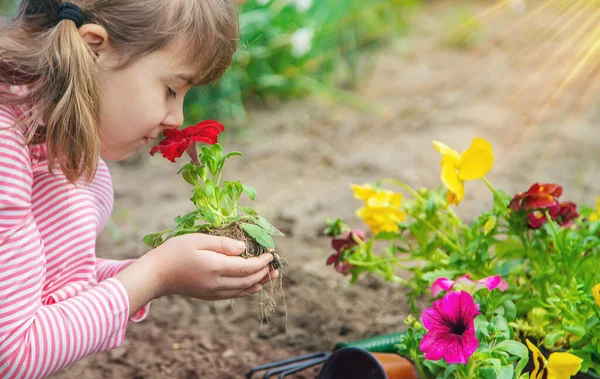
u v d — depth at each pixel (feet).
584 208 5.79
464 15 18.25
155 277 4.24
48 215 4.47
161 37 4.17
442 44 17.46
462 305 4.21
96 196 5.14
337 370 4.91
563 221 5.33
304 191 10.07
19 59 4.09
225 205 4.87
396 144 11.68
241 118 12.91
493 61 16.14
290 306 7.23
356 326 6.85
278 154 11.49
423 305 7.19
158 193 10.23
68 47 4.02
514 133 11.93
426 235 5.59
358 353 4.77
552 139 11.58
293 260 8.16
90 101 4.07
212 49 4.36
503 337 4.45
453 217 5.62
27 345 3.92
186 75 4.36
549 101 13.44
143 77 4.24
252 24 13.39
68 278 4.49
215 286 4.30
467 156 5.21
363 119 12.96
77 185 4.64
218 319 7.07
